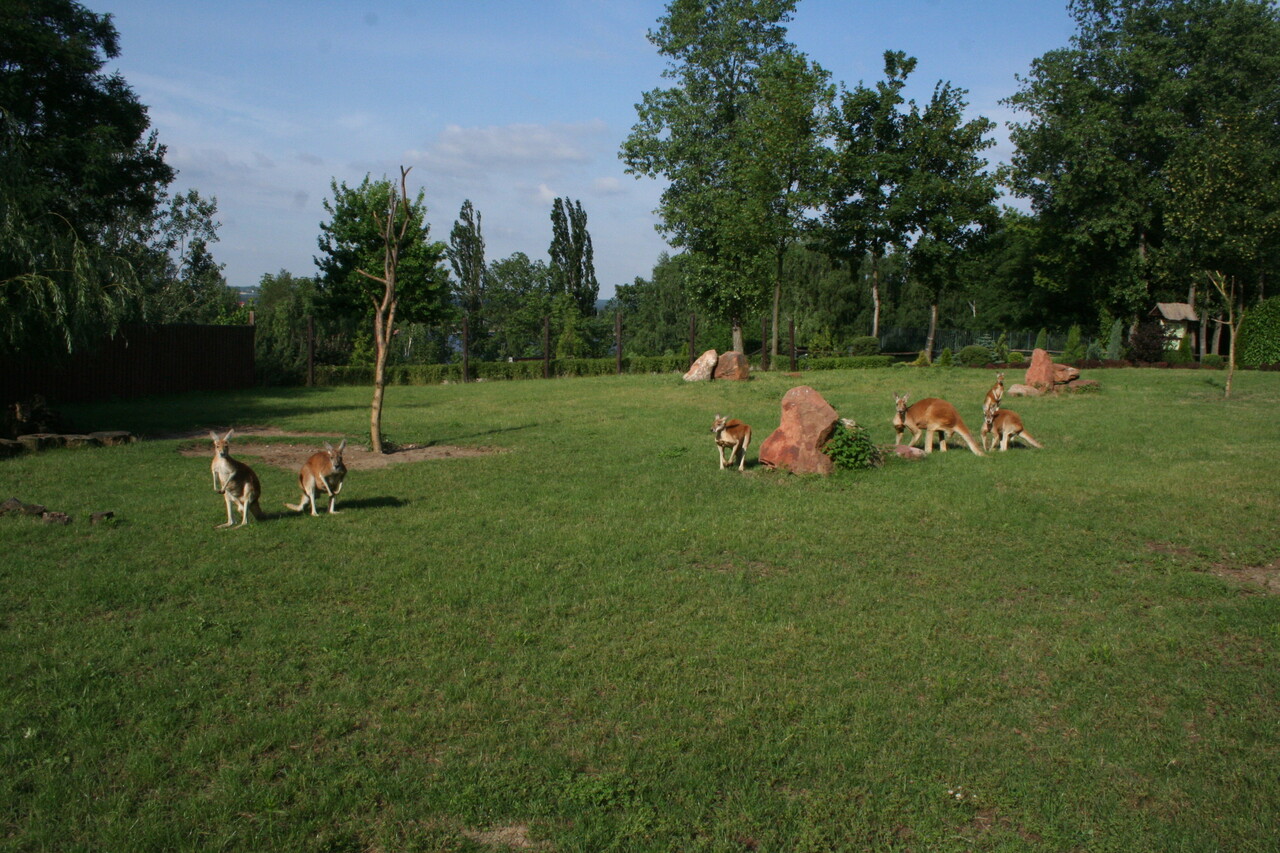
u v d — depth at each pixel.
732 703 5.27
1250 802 4.30
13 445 13.81
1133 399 21.75
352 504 10.38
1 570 7.36
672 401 23.02
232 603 6.77
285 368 33.44
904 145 42.03
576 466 13.08
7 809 4.04
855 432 12.52
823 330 49.88
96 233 24.95
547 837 3.97
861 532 9.18
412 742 4.74
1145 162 40.44
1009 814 4.23
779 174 36.47
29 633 6.04
